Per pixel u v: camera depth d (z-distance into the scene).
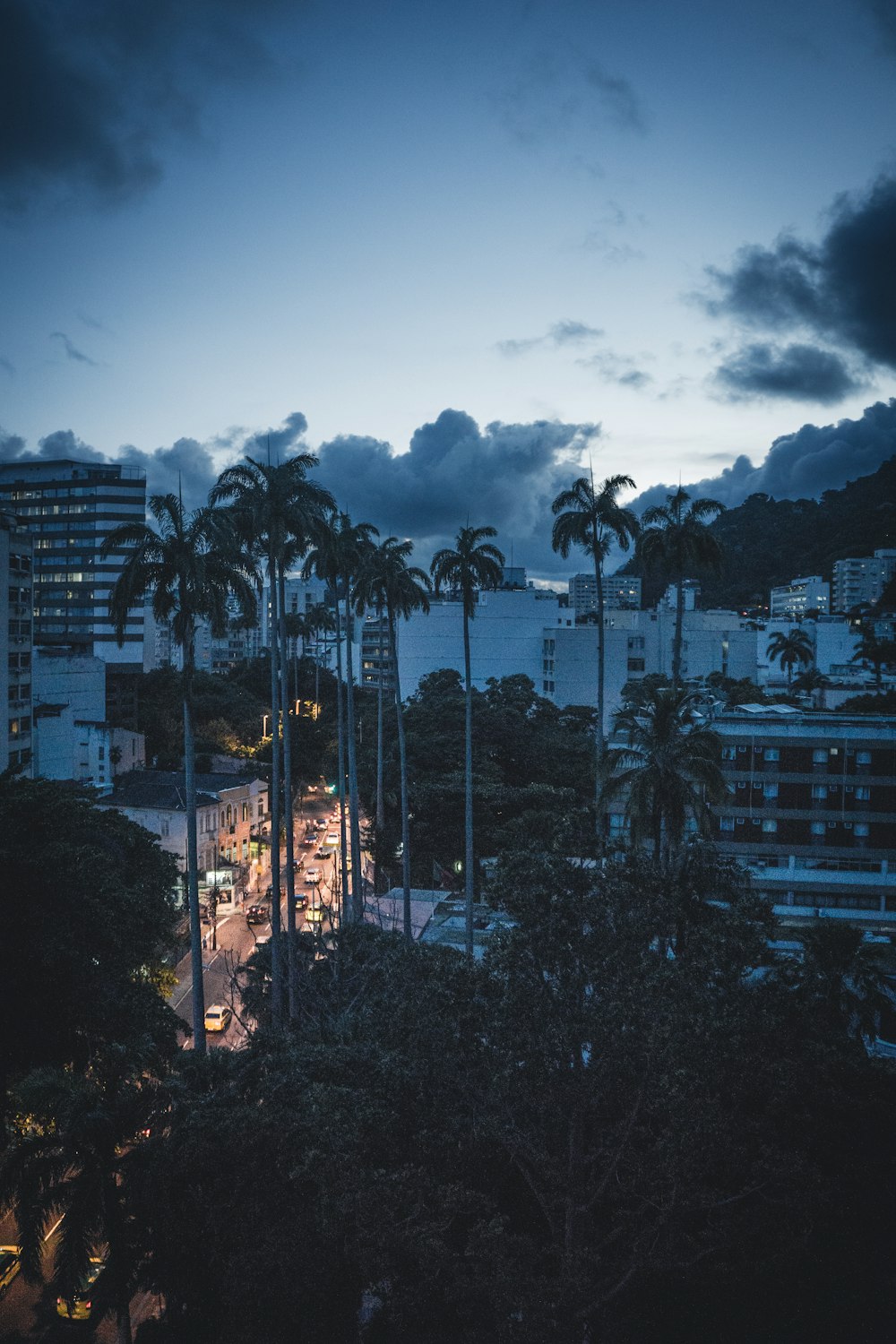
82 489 136.50
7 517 84.06
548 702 109.88
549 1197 20.06
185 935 64.88
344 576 56.97
